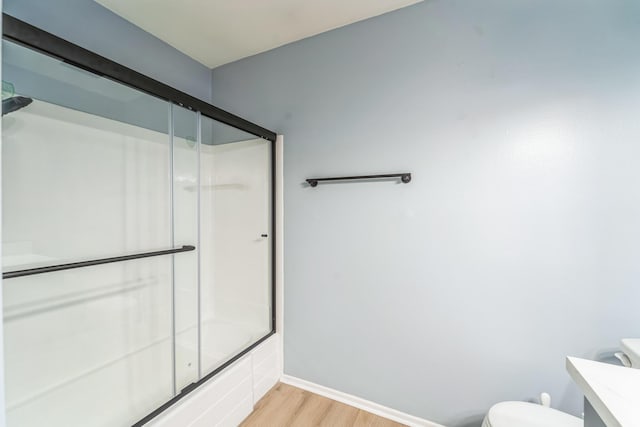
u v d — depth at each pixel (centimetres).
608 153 119
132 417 141
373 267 164
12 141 121
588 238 123
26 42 93
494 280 138
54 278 135
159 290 181
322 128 176
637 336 117
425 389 153
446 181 146
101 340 151
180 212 194
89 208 149
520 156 132
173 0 153
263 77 198
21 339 124
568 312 126
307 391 182
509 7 133
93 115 149
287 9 158
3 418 52
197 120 173
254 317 202
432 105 149
